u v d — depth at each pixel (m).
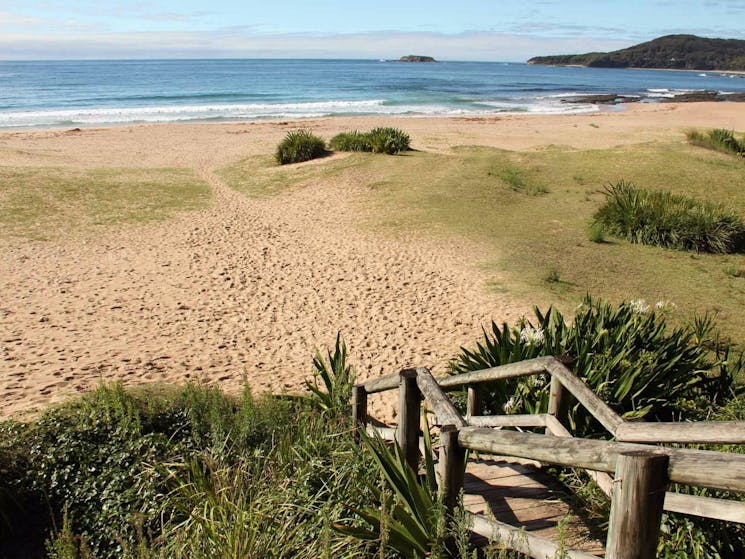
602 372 5.35
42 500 4.75
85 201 17.20
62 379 7.43
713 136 23.06
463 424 3.14
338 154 23.50
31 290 10.75
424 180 19.22
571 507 3.86
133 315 9.75
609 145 29.45
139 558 3.77
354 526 3.62
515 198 17.42
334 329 9.31
